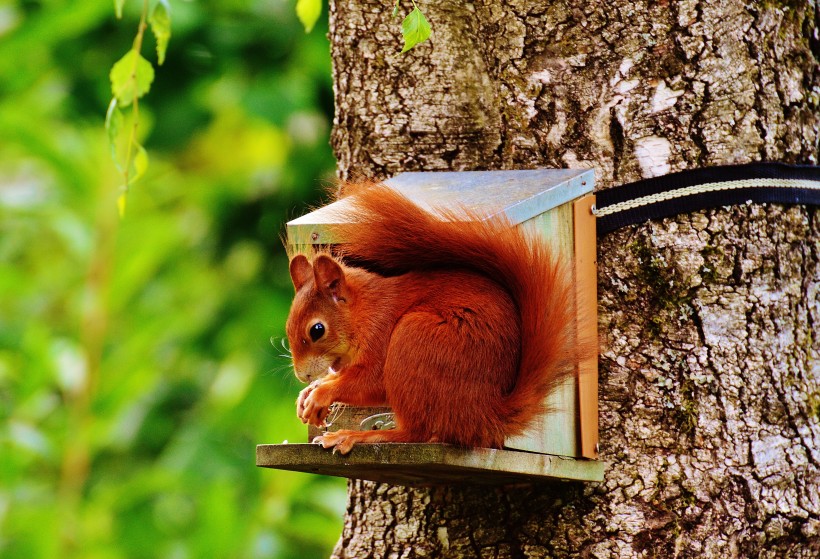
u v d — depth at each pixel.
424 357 5.81
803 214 6.92
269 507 11.59
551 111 6.92
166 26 7.12
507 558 6.72
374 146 7.37
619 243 6.68
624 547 6.52
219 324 13.41
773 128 6.80
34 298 13.52
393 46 7.37
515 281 6.00
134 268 12.27
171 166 14.76
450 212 6.16
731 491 6.53
